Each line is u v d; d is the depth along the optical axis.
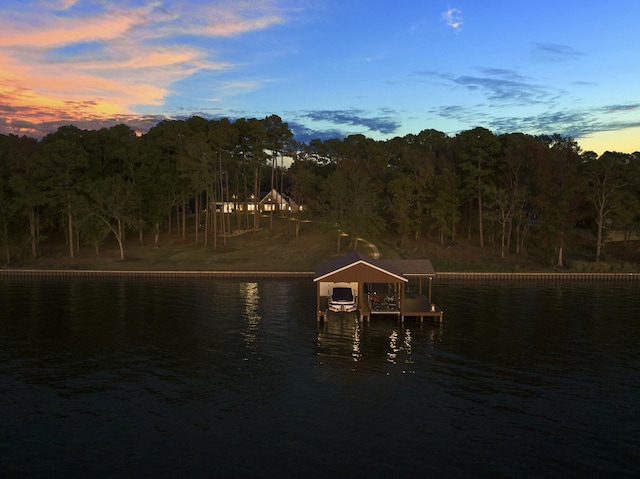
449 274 73.50
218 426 21.84
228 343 35.84
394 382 27.75
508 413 23.56
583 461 19.06
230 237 100.62
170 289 60.81
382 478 17.56
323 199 98.94
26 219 93.62
